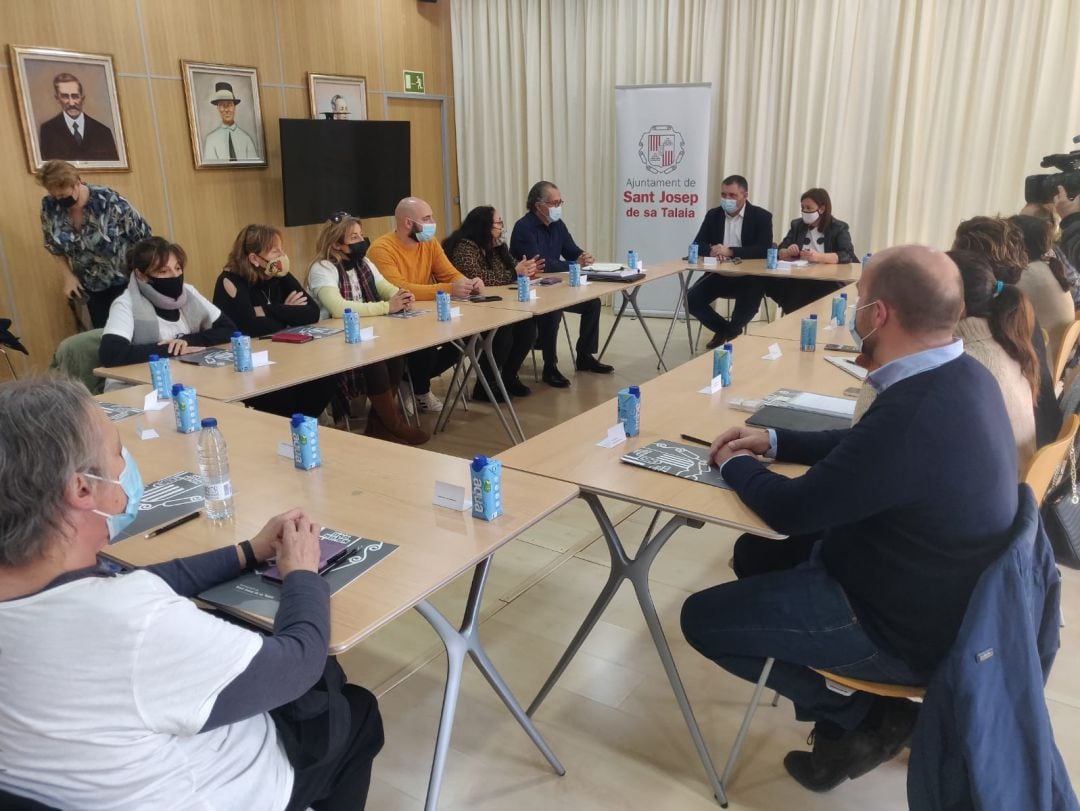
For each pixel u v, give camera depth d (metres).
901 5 5.58
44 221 4.01
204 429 1.84
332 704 1.22
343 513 1.59
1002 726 1.22
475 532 1.50
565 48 6.84
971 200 5.68
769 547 1.96
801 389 2.45
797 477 1.55
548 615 2.47
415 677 2.19
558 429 2.09
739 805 1.74
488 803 1.76
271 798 1.07
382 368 3.74
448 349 4.50
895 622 1.44
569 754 1.90
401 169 6.61
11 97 4.31
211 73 5.26
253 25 5.52
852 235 6.16
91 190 4.03
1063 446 1.60
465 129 7.46
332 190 6.05
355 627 1.17
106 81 4.71
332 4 6.06
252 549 1.33
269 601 1.24
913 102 5.69
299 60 5.88
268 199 5.82
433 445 3.96
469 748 1.92
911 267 1.39
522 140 7.30
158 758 0.91
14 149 4.36
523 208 7.45
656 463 1.82
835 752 1.68
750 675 1.66
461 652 1.54
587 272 4.81
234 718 0.93
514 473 1.79
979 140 5.56
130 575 0.92
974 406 1.34
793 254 5.16
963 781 1.25
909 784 1.31
